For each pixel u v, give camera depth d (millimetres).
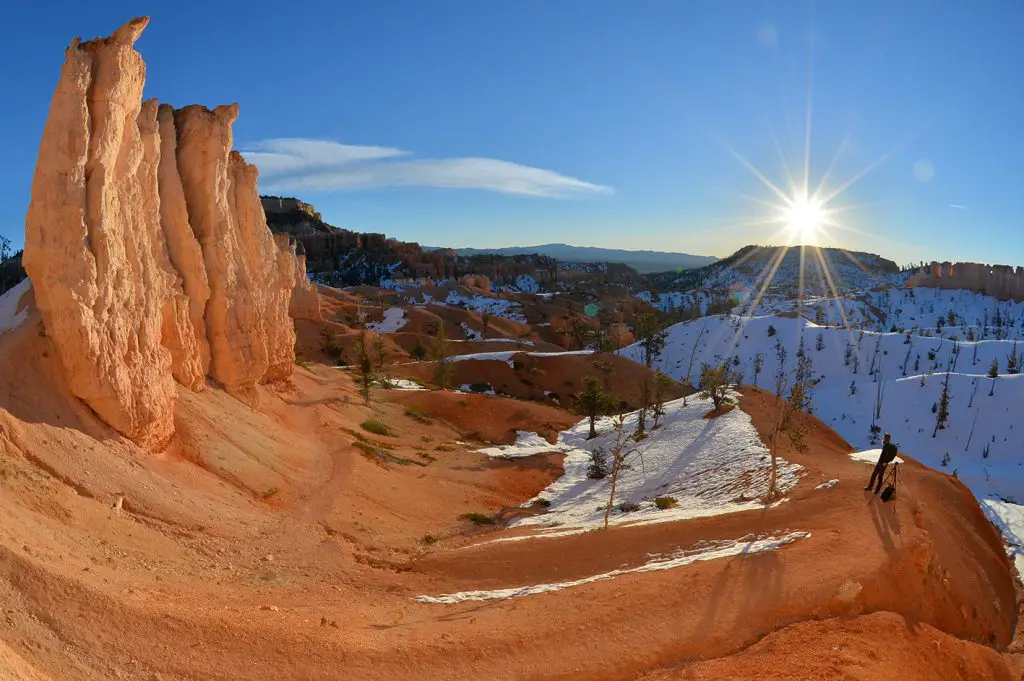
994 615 19547
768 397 54562
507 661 14344
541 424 61719
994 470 96125
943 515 23812
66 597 13172
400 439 49219
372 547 25828
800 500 25000
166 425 26016
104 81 23016
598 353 101125
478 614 17641
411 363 91188
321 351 97312
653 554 22156
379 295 188125
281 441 34656
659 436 49094
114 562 16609
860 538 19344
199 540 20844
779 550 19172
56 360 22500
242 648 13672
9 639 11367
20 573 13062
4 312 25969
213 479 26422
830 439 43469
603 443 53094
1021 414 106438
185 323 31656
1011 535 46000
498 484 41438
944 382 117938
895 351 149875
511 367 92812
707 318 178750
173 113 35344
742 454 36281
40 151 21625
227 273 36344
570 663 14188
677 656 14281
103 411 23172
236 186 41469
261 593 18125
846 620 15219
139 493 21344
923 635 15188
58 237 21625
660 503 32094
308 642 14359
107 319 23141
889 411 117188
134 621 13445
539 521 33781
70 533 16906
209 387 34344
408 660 14266
